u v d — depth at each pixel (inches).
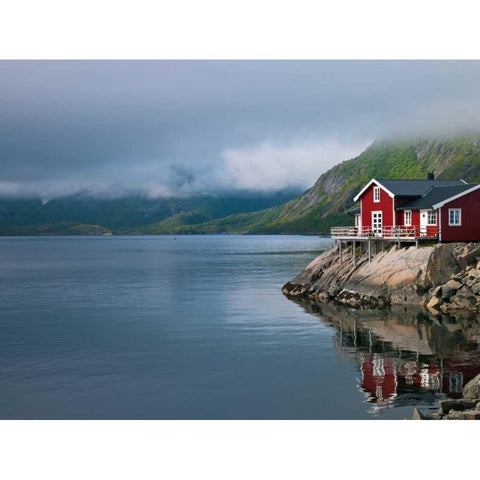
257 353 1651.1
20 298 2950.3
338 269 2837.1
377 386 1316.4
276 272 4431.6
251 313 2362.2
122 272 4608.8
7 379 1408.7
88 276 4247.0
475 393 1182.3
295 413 1154.0
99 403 1231.5
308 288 2891.2
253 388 1322.6
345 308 2443.4
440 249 2409.0
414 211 2802.7
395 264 2513.5
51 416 1153.4
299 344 1755.7
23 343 1818.4
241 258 6451.8
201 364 1537.9
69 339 1876.2
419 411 1125.1
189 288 3329.2
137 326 2101.4
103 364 1547.7
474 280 2283.5
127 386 1349.7
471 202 2669.8
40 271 4800.7
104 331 2009.1
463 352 1615.4
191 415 1154.7
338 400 1225.4
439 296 2325.3
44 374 1451.8
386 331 1916.8
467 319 2094.0
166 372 1464.1
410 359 1549.0
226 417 1141.7
